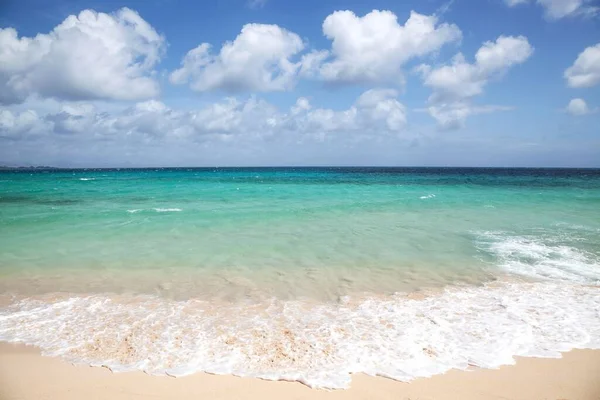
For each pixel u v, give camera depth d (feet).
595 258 31.89
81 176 220.23
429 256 32.78
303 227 45.24
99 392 13.94
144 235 40.57
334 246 36.22
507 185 126.72
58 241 37.78
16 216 51.96
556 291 24.50
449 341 17.88
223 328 19.26
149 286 25.55
